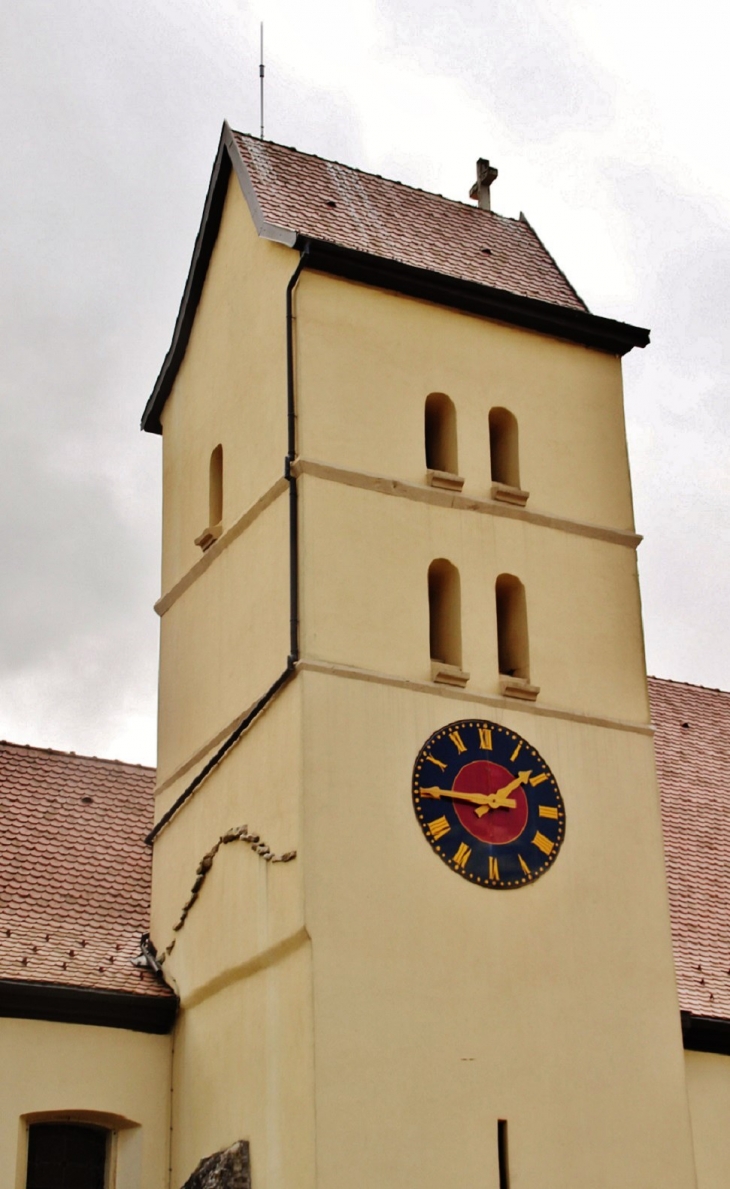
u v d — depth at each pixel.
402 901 32.47
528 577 36.19
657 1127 33.00
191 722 37.34
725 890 39.31
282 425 35.62
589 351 39.03
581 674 35.91
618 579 37.16
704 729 44.88
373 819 32.75
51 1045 34.69
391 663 34.03
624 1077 33.09
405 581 34.81
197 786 36.25
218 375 39.03
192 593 38.25
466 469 36.47
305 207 38.50
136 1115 34.84
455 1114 31.50
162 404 41.72
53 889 37.78
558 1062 32.66
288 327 35.84
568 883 34.06
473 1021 32.25
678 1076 33.56
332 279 36.53
